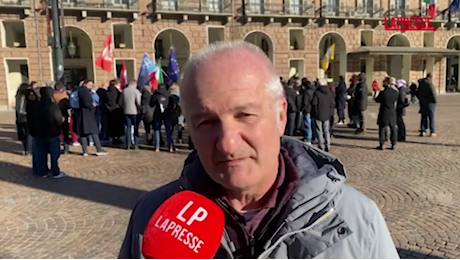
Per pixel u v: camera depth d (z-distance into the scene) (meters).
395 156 8.96
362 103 12.41
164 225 1.23
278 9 32.66
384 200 5.78
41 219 5.27
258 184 1.27
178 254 1.17
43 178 7.57
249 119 1.18
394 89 9.65
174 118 10.05
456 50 37.59
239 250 1.27
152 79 16.42
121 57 29.27
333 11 34.31
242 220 1.29
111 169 8.23
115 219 5.23
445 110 20.41
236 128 1.17
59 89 9.97
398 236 4.45
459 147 9.90
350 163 8.35
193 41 31.20
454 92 39.75
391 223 4.84
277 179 1.32
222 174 1.21
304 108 10.60
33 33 27.12
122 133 11.45
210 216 1.24
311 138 11.07
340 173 1.35
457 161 8.31
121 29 31.55
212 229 1.22
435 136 11.75
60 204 5.92
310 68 34.12
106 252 4.21
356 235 1.20
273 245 1.20
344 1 34.66
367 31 36.03
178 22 30.64
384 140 9.79
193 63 1.21
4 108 27.31
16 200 6.16
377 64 36.19
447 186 6.45
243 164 1.20
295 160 1.34
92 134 9.69
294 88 11.98
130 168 8.30
